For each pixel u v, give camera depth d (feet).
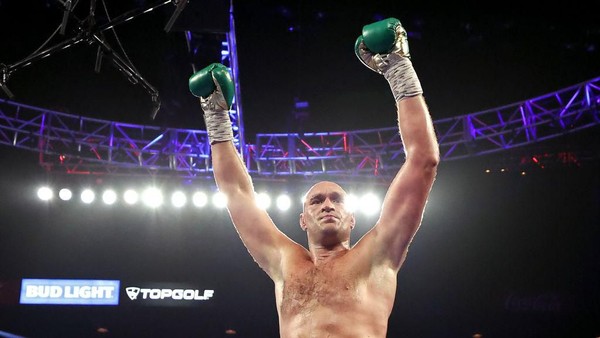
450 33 43.06
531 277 48.88
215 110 11.71
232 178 11.25
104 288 46.91
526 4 41.29
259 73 43.62
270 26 41.14
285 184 45.01
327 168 44.39
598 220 47.93
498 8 41.63
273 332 47.57
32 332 45.68
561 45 43.45
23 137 43.98
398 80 9.98
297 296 9.75
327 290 9.61
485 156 46.73
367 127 47.06
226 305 47.78
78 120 44.52
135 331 46.70
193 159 44.32
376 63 10.18
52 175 45.06
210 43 35.37
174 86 43.47
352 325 9.30
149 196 45.01
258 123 44.29
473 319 48.67
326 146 45.55
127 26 39.50
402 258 9.84
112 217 47.67
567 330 47.39
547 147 45.21
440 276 49.80
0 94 41.93
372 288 9.64
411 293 49.70
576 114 40.63
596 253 47.93
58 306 46.42
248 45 42.11
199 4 28.32
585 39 42.73
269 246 10.70
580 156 45.65
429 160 9.55
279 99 44.29
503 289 48.98
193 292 47.65
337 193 10.84
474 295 49.16
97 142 43.24
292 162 43.93
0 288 45.88
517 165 46.70
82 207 47.21
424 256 50.21
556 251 48.78
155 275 47.62
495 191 49.52
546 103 45.19
